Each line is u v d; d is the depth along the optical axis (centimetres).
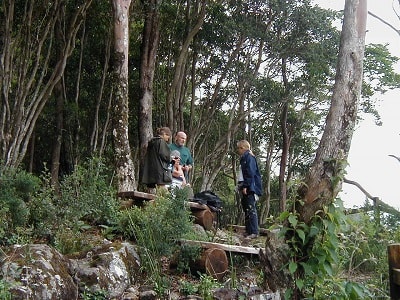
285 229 582
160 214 818
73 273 684
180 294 722
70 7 1883
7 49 1483
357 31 616
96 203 909
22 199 831
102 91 2012
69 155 1920
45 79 1891
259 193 1053
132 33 2159
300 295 588
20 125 1490
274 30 2214
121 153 1280
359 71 613
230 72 2259
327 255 570
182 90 2116
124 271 728
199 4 2086
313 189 582
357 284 575
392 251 465
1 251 645
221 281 802
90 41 2050
